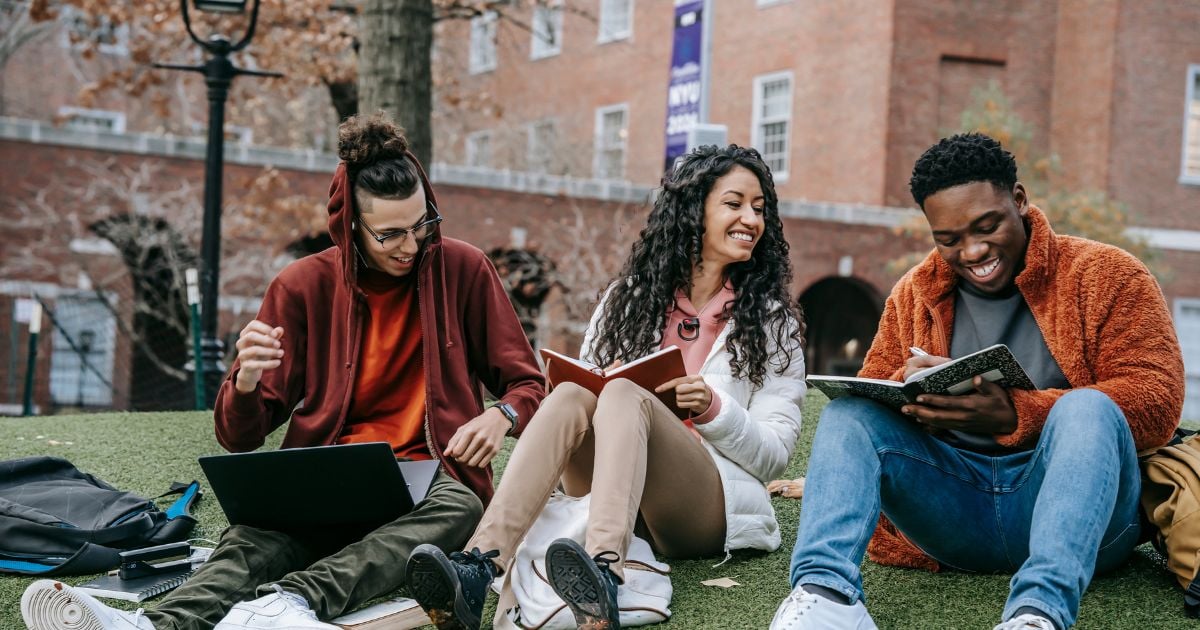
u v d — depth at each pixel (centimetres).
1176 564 283
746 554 339
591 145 2539
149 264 1791
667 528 319
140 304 1634
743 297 340
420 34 860
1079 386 288
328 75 1409
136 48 1472
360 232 330
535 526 293
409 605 290
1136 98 2159
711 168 346
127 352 1769
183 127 2142
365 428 339
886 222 2030
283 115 2098
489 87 2988
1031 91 2223
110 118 2508
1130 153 2159
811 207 1984
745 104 2428
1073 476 246
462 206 1852
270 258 1712
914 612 285
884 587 305
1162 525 285
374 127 327
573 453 295
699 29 1007
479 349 357
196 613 271
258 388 315
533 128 2547
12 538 337
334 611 276
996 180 287
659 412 293
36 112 2469
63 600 246
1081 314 290
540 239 1897
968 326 309
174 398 1762
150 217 1672
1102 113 2155
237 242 1714
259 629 259
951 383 269
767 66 2375
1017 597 238
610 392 288
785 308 343
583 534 287
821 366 2334
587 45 2781
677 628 280
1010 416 271
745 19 2433
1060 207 1827
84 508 350
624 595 283
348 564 281
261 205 1540
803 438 525
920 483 284
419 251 341
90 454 507
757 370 334
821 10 2252
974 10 2167
